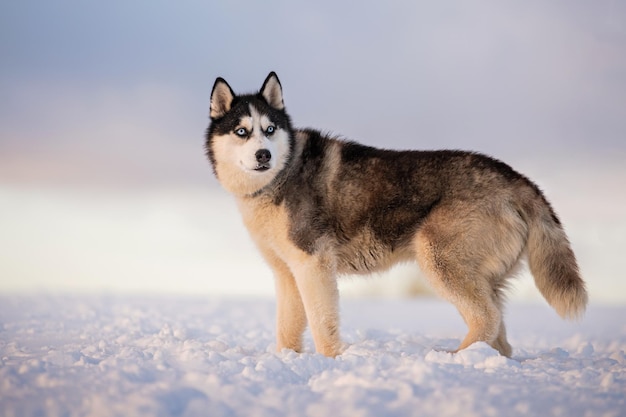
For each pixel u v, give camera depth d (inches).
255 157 225.5
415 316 455.5
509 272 234.2
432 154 236.5
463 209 224.1
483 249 224.4
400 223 231.8
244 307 470.6
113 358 188.5
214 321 365.7
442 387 157.4
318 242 229.0
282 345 244.7
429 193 228.5
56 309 402.3
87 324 321.1
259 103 241.4
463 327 376.8
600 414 139.1
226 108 249.3
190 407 144.3
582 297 222.5
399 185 231.3
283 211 231.8
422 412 141.6
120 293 588.1
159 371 173.6
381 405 145.2
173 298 534.6
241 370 179.3
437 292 227.6
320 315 223.9
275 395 154.2
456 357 190.9
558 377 171.9
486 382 163.2
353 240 235.9
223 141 239.8
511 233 225.9
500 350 231.6
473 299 222.4
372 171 234.7
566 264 225.5
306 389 161.5
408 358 191.5
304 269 227.9
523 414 139.9
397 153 239.3
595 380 168.2
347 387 155.9
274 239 235.6
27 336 275.6
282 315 245.3
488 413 139.3
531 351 266.7
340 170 236.4
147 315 374.0
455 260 223.5
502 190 226.8
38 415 143.0
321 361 189.5
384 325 389.4
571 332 358.3
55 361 191.0
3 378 167.2
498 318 222.2
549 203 233.9
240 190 237.3
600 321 432.5
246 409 145.4
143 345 237.0
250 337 297.9
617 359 213.0
